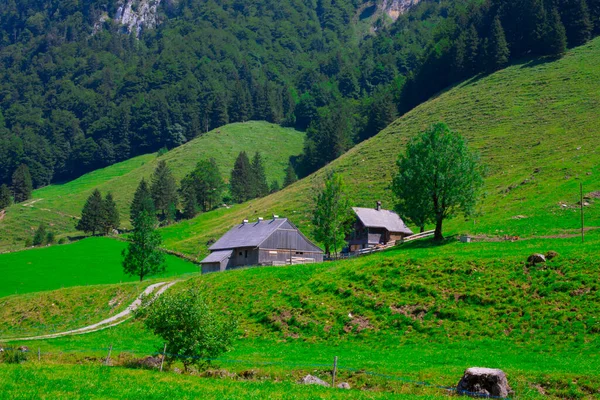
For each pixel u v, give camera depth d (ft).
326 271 241.96
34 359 161.17
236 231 349.82
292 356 163.12
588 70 591.78
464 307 185.88
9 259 426.51
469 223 316.60
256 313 216.54
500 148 469.57
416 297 197.88
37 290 336.29
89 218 627.46
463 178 271.49
